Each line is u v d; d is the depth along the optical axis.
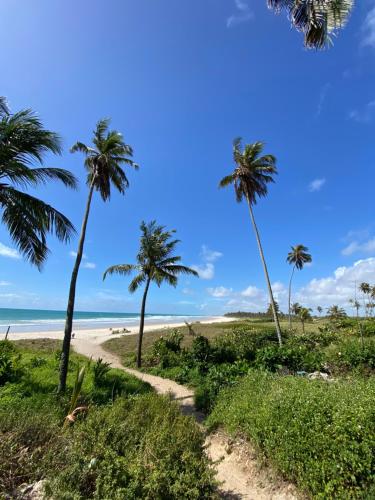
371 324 25.25
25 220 9.93
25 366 13.37
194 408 10.04
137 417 5.00
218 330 41.38
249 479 5.31
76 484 2.94
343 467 4.12
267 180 23.88
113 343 30.81
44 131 9.77
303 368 12.87
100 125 13.43
